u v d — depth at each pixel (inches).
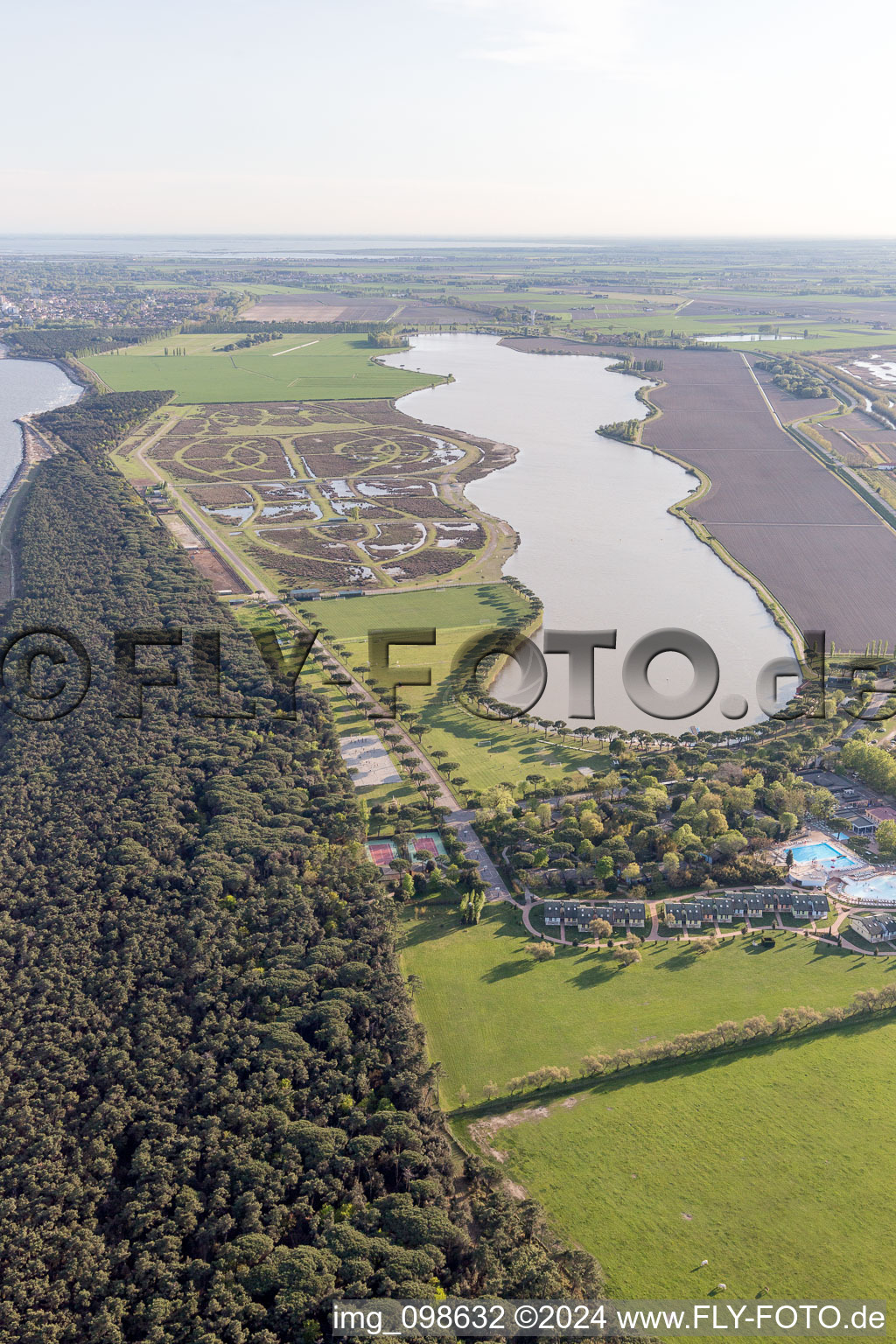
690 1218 6609.3
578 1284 6072.8
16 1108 6998.0
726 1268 6259.8
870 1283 6151.6
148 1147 6801.2
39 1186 6496.1
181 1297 5880.9
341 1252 6112.2
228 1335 5644.7
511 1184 6875.0
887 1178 6879.9
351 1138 6983.3
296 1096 7283.5
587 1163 7037.4
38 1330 5669.3
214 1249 6215.6
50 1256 6097.4
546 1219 6594.5
